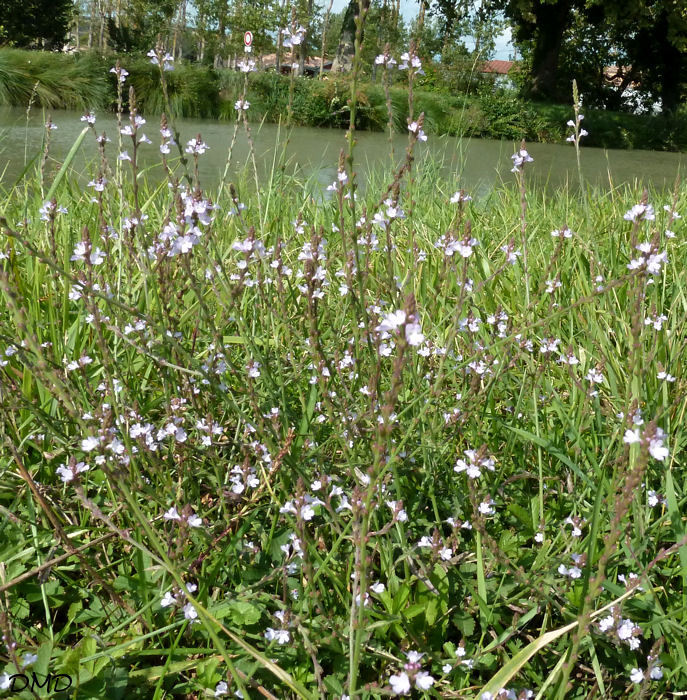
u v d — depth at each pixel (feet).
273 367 1.82
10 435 1.55
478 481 1.63
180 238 1.29
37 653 1.17
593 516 1.17
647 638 1.33
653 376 1.76
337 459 1.69
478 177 5.80
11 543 1.40
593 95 25.82
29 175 4.02
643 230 2.85
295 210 3.42
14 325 1.80
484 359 1.79
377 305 1.79
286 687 1.23
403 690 0.94
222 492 1.41
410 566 1.38
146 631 1.31
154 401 1.69
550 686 1.21
